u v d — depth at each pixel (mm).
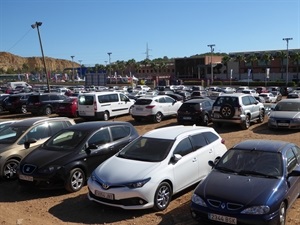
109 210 7582
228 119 17422
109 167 7805
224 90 49688
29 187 8922
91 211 7574
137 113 21141
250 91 44094
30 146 10406
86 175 9211
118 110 22859
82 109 21797
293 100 18000
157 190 7344
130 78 97062
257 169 6863
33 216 7395
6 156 9883
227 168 7121
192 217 6496
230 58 110438
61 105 24625
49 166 8625
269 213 5859
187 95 39500
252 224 5816
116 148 9906
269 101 43125
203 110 18828
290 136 15578
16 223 6883
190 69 121000
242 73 107312
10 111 28828
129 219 7078
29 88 62031
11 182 9898
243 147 7551
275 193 6148
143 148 8297
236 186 6367
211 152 8969
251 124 19156
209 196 6223
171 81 96875
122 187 7148
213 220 6078
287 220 6742
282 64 98750
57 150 9281
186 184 8180
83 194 8711
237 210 5910
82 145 9242
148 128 19375
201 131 9141
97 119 22141
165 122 21062
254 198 6000
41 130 10891
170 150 8000
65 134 9766
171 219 7012
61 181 8688
